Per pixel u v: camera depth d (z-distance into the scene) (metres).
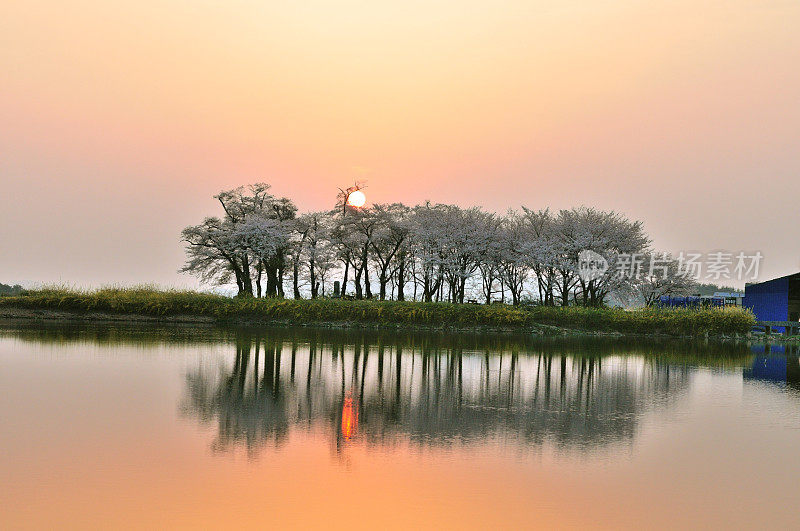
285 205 54.78
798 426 13.15
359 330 37.56
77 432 11.30
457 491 8.84
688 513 8.19
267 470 9.51
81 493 8.34
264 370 19.58
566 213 50.78
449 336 35.25
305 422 12.68
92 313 40.19
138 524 7.41
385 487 8.92
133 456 9.98
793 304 45.75
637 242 50.00
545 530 7.58
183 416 12.83
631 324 40.22
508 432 12.32
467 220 50.22
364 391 16.45
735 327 40.19
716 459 10.61
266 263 51.28
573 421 13.43
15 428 11.45
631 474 9.74
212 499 8.25
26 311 39.62
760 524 7.88
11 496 8.17
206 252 50.53
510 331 39.31
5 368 18.23
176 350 24.00
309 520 7.68
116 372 18.09
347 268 56.25
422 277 55.31
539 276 50.09
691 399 16.39
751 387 18.62
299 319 39.75
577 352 28.47
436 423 12.98
